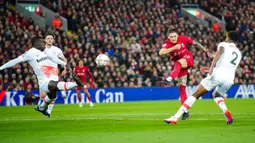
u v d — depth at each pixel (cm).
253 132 2266
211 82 2667
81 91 6269
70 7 7494
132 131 2445
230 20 8594
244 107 4578
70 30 7412
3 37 6412
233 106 4759
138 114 3762
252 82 7356
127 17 7625
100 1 7688
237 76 7244
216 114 3553
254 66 7544
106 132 2423
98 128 2628
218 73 2662
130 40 7069
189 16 8725
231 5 8975
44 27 7400
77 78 2875
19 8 7500
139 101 6394
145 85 6731
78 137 2236
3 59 6150
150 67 6781
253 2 9062
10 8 7244
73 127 2706
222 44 2669
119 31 7194
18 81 6078
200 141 2011
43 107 3288
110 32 7006
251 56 7744
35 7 7756
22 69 6188
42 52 3048
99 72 6488
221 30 8219
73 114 3925
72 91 6225
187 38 3234
